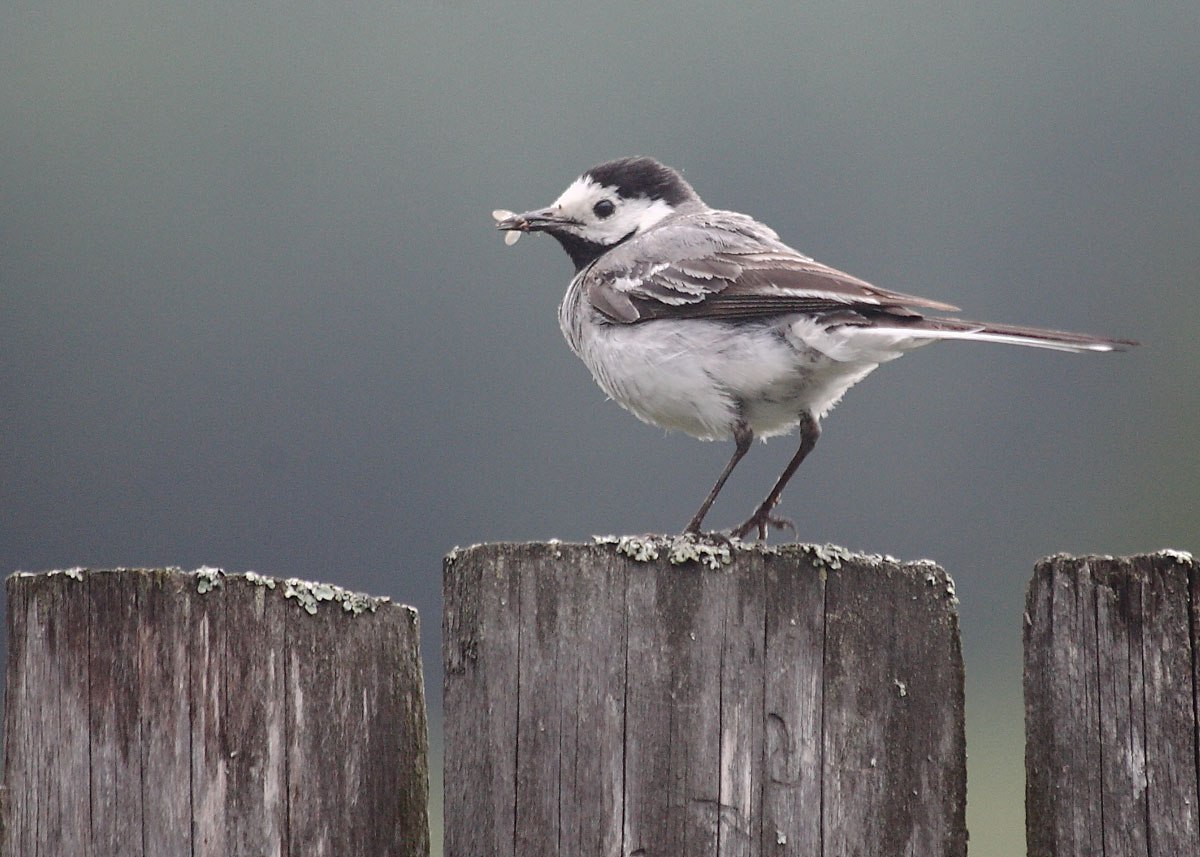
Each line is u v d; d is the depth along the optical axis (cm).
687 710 786
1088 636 754
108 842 769
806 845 775
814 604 789
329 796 786
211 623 780
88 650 780
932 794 778
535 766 792
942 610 789
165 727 773
